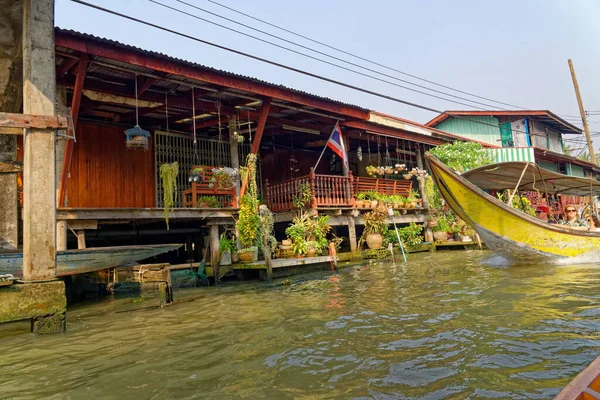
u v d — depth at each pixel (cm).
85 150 1153
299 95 1202
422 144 1875
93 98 1021
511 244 1034
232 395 346
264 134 1555
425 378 360
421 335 486
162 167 998
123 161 1214
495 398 315
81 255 748
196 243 1341
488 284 795
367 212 1473
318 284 941
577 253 1062
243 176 1135
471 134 2595
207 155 1368
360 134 1612
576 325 488
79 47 802
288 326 563
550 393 318
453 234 1823
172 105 1113
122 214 928
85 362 448
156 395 352
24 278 566
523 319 527
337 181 1386
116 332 574
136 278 793
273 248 1158
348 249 1591
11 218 914
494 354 407
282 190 1374
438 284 836
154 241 1303
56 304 566
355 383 358
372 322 559
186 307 739
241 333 539
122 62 875
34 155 566
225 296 837
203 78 978
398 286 846
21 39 745
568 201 2631
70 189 1114
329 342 479
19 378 405
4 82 837
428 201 1741
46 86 588
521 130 2481
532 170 1062
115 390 367
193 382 378
